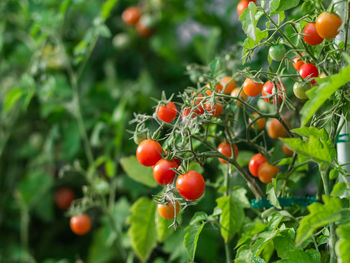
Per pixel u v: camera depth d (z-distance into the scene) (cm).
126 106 157
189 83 157
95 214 170
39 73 161
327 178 82
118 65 194
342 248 71
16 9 183
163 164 83
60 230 179
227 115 92
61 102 150
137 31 193
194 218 92
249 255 88
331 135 85
